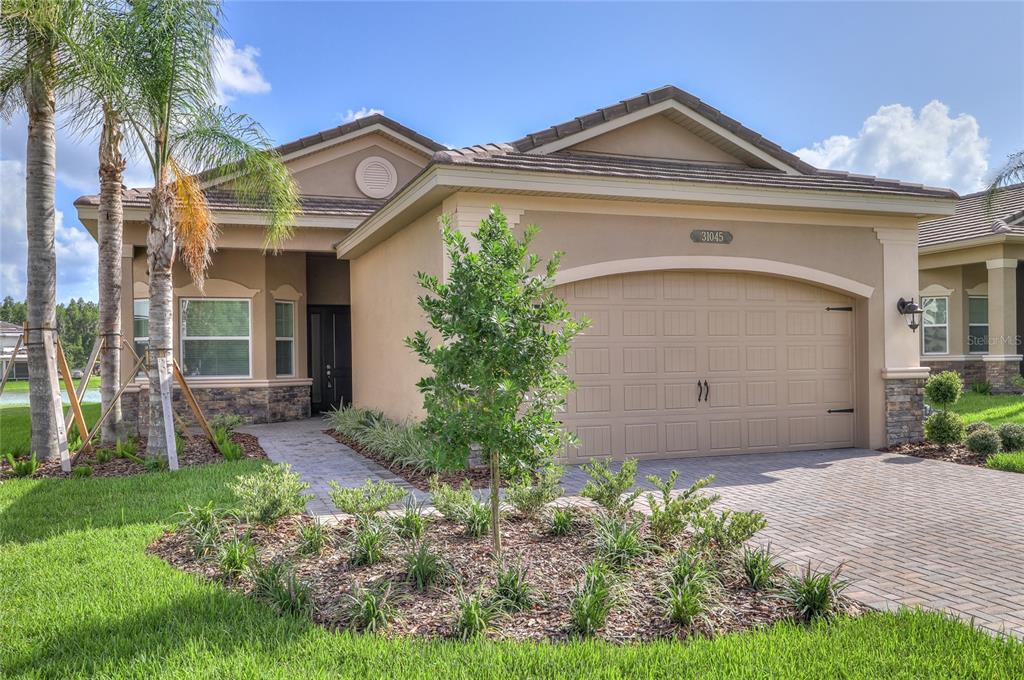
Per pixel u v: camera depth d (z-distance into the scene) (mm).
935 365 20312
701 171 10414
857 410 11273
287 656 3543
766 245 10500
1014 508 7199
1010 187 21234
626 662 3459
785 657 3506
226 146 10023
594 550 5367
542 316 4883
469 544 5586
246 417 15211
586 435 9836
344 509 6215
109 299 11289
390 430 11070
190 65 9680
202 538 5445
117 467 9500
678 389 10320
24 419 16781
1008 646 3629
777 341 10883
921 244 19641
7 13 8562
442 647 3648
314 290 17641
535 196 9258
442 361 4781
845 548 5809
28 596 4469
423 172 8766
